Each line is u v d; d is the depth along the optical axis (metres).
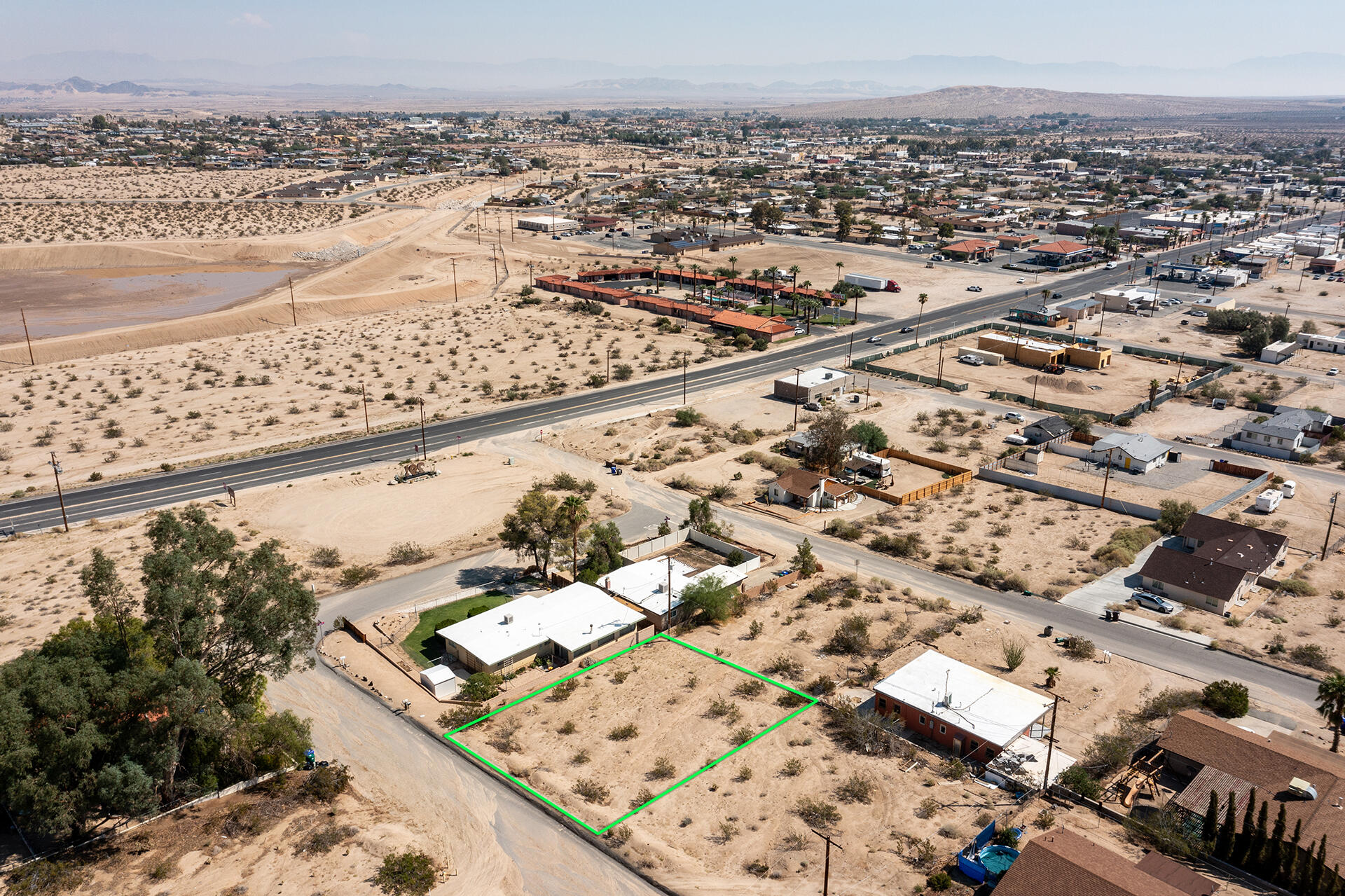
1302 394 158.25
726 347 191.25
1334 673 75.75
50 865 52.53
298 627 63.12
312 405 154.75
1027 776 62.22
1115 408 151.12
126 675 55.38
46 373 174.88
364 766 65.00
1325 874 50.50
